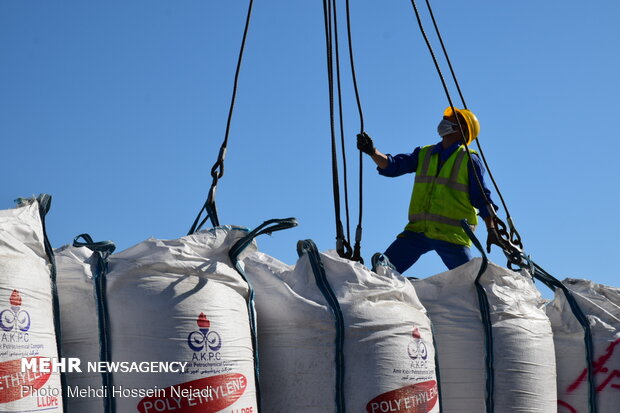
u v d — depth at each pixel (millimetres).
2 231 3232
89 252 3615
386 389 3902
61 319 3467
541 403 4648
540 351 4719
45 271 3363
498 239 5711
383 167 6055
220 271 3699
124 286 3504
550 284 5488
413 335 4098
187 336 3490
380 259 4480
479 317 4613
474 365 4539
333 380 3855
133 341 3443
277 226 3918
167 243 3654
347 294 4008
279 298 3969
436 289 4723
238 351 3637
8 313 3115
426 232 5977
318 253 4148
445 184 5965
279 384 3883
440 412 4359
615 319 5305
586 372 5223
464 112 6113
